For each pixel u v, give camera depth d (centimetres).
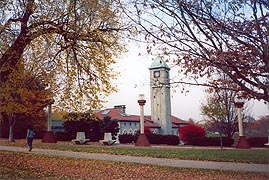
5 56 1130
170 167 1200
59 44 1196
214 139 2722
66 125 3353
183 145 2903
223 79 584
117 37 1322
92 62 1279
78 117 1377
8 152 1711
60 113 1338
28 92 1204
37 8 1138
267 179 933
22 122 3597
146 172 1098
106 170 1146
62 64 1219
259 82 493
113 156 1619
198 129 3052
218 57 490
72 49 1244
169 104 5256
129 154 1689
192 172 1077
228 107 2756
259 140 2534
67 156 1591
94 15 1188
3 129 3506
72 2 1147
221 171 1083
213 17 492
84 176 1019
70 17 1162
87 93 1305
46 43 1152
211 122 2962
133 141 3291
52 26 1180
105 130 3341
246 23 480
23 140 3234
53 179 936
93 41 1270
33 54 1167
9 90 1171
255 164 1264
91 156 1616
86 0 1144
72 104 1290
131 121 5222
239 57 490
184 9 504
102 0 1138
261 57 481
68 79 1259
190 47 520
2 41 1117
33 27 1154
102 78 1312
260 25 471
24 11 1148
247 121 2822
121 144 2955
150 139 3127
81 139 2770
